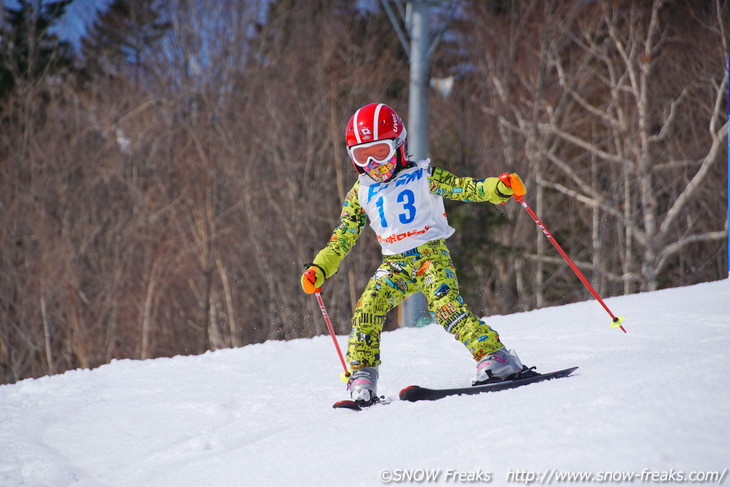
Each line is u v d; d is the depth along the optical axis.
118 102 38.59
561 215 41.41
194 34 39.34
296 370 8.59
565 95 38.22
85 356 34.25
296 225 37.94
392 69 41.19
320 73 39.34
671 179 37.84
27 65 38.53
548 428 3.48
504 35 38.31
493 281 41.66
